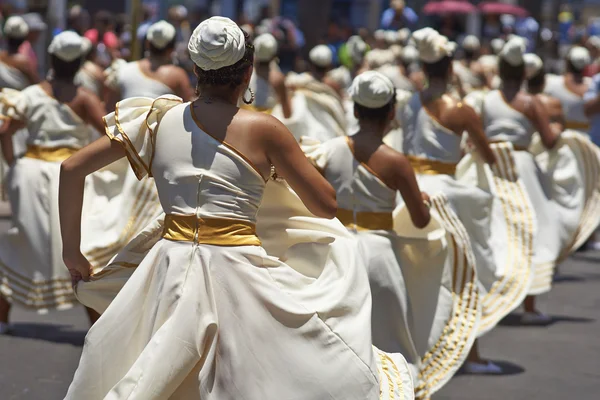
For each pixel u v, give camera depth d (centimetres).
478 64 2638
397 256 1021
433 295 1070
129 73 1534
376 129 1012
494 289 1337
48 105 1354
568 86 2112
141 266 724
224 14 5262
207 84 731
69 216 756
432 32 1266
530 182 1555
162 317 701
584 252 2302
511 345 1441
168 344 689
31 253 1362
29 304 1364
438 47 1263
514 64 1539
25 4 3084
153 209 1351
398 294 1009
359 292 751
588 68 2898
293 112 2306
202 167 712
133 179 1345
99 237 1338
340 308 730
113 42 2892
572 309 1691
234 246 708
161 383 686
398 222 1039
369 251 999
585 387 1237
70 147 1366
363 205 1005
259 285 704
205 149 713
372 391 721
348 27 4266
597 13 7175
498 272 1347
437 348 1069
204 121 719
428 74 1288
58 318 1517
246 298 702
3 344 1343
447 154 1278
